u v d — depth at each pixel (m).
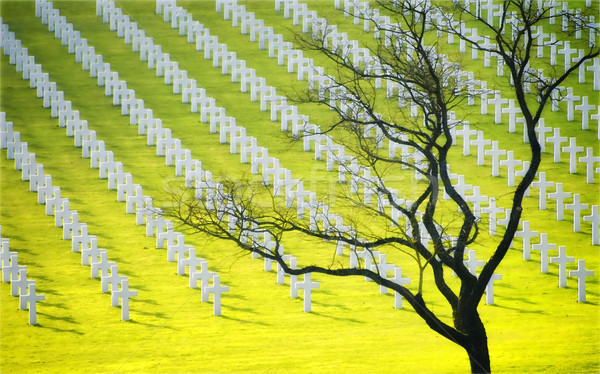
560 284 65.56
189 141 93.62
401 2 52.91
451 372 49.97
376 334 56.88
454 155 90.69
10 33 111.31
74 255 71.31
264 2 129.88
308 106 100.38
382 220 75.25
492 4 118.00
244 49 116.12
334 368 50.66
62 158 90.06
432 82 51.25
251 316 60.22
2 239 69.75
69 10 127.94
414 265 69.75
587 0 117.31
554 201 82.12
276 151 91.12
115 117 99.31
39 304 62.03
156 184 83.56
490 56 104.38
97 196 82.69
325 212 73.94
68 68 111.06
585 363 51.00
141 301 62.84
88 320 59.38
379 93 98.19
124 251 72.19
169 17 126.06
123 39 119.06
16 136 88.44
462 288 49.47
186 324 58.75
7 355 53.22
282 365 51.31
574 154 86.00
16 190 83.25
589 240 74.25
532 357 52.19
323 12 122.62
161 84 107.12
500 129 95.75
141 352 53.78
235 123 95.75
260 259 71.62
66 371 50.81
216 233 50.81
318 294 64.56
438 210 77.94
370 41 111.00
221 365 51.47
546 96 50.00
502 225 77.12
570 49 105.38
